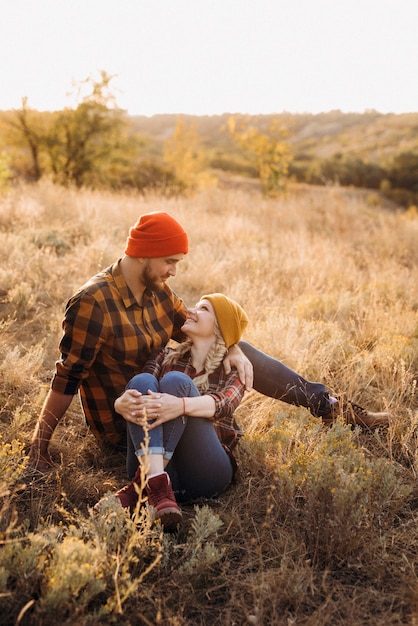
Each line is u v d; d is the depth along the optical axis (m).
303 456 2.72
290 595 2.20
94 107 19.80
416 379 4.12
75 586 1.95
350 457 2.79
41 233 7.04
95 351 2.82
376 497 2.62
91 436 3.27
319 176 44.91
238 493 2.88
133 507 2.51
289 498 2.63
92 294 2.78
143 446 2.47
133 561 2.25
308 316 5.33
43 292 5.28
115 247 6.67
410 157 43.50
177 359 2.96
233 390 2.77
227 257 7.12
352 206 12.27
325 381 4.02
